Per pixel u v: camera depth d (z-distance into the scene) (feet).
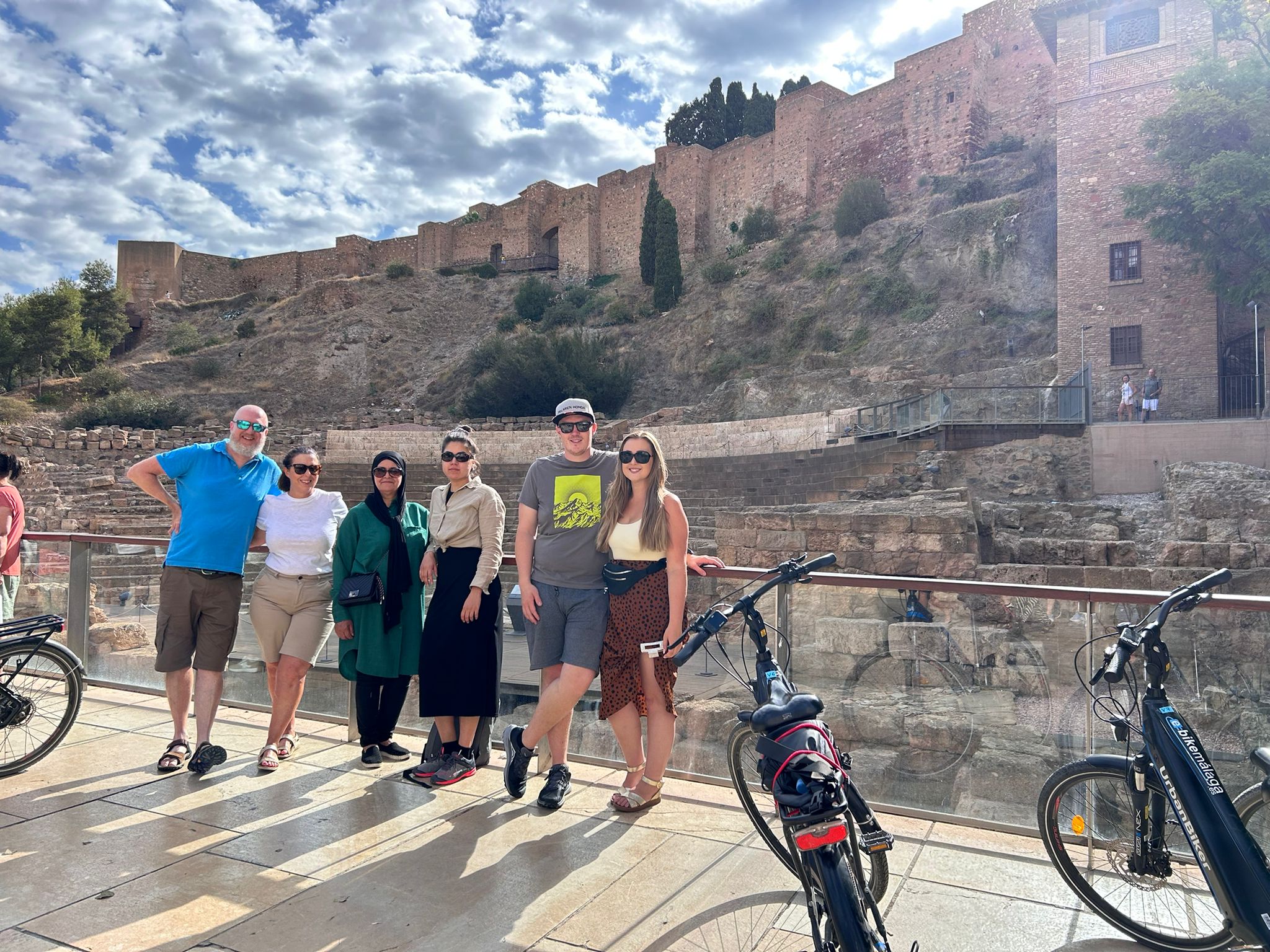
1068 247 95.45
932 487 68.49
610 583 13.89
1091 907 10.72
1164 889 10.51
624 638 13.82
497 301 246.47
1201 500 55.31
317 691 19.39
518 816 13.89
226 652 16.63
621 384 163.22
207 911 10.66
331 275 296.10
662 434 110.32
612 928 10.34
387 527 16.10
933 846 12.82
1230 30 82.84
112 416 163.63
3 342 207.82
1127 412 85.61
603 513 13.73
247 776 15.76
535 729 13.91
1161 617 9.78
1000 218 140.46
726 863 12.15
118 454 118.73
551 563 14.06
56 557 22.90
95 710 20.18
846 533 52.37
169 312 284.82
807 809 7.67
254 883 11.44
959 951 9.99
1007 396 73.31
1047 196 137.90
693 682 14.80
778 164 205.67
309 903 10.89
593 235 245.65
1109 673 9.61
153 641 21.59
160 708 20.47
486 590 15.24
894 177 182.70
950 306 135.23
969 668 13.69
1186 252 87.76
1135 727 10.44
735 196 216.54
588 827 13.42
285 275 302.45
